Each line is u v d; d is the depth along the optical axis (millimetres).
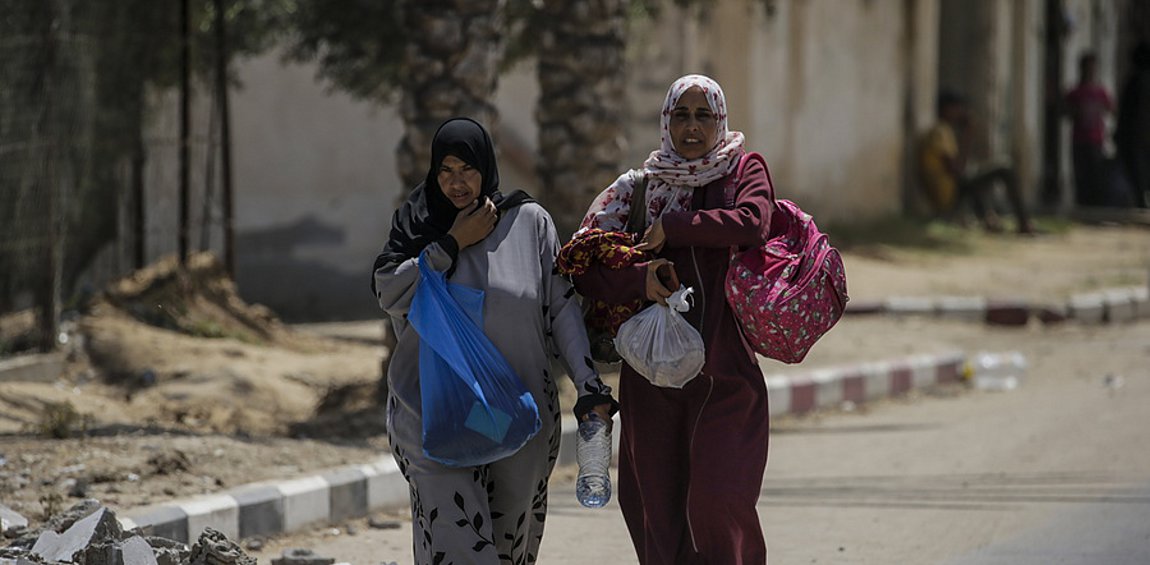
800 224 16000
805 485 26312
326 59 46312
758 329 15555
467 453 14648
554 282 15477
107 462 23859
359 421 28656
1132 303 51500
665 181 15930
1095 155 84938
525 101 60344
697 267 15695
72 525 18875
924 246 65688
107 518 18344
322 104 57375
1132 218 80312
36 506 21375
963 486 25641
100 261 40062
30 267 32562
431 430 14656
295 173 57094
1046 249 67188
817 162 68875
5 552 18109
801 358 15734
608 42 31781
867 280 54156
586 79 31641
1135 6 101500
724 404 15594
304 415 30672
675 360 15070
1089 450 28438
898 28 74812
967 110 75875
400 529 23266
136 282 38312
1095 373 39844
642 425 15875
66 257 38188
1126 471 26359
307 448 26078
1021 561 20500
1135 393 35875
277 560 19766
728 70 62562
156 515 20688
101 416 28516
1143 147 86438
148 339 34156
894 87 74562
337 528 23156
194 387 31312
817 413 34562
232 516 21688
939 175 73938
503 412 14766
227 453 25234
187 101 39469
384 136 58312
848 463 28234
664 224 15359
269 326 41125
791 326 15430
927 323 47875
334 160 57688
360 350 39969
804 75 67438
